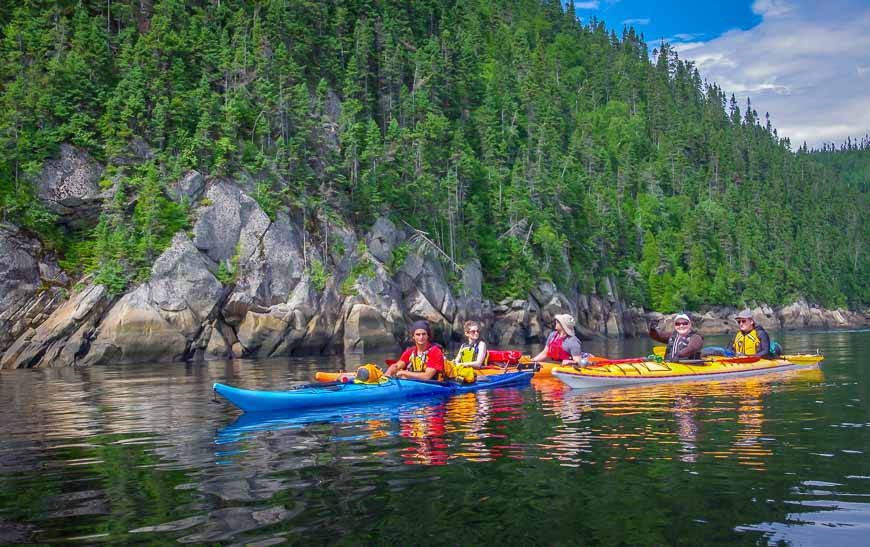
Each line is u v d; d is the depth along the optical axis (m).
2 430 8.69
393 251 51.75
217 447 6.80
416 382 10.88
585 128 107.00
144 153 42.69
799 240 127.81
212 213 41.34
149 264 37.34
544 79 106.69
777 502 4.25
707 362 13.34
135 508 4.48
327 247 46.44
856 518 3.89
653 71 146.12
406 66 74.75
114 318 34.84
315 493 4.72
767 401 9.34
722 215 111.00
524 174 72.06
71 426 8.88
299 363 28.44
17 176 37.53
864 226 160.88
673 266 91.75
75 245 38.91
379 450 6.30
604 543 3.51
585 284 71.06
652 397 10.07
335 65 64.50
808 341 37.56
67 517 4.30
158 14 55.62
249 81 54.38
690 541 3.52
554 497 4.44
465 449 6.21
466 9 112.12
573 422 7.73
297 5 65.62
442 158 65.88
